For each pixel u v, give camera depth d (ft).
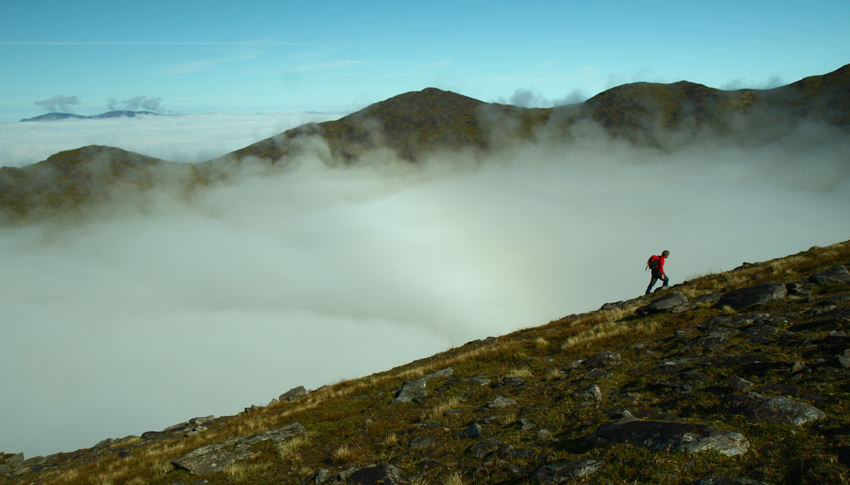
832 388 23.76
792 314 37.83
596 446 23.32
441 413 36.94
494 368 48.73
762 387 26.02
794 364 27.22
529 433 28.30
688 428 21.68
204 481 33.45
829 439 19.06
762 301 43.96
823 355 28.04
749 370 28.68
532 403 34.37
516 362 49.06
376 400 47.47
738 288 49.80
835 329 31.58
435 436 31.99
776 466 18.19
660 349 39.45
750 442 20.36
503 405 35.19
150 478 36.45
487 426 31.35
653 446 21.30
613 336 48.14
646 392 30.27
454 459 27.40
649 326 47.09
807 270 51.57
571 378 37.96
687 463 19.63
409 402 43.55
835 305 37.04
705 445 20.30
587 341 49.01
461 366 53.06
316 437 38.78
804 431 20.21
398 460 29.25
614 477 20.03
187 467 35.70
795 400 23.43
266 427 46.80
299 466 32.68
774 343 32.40
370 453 31.83
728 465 18.97
